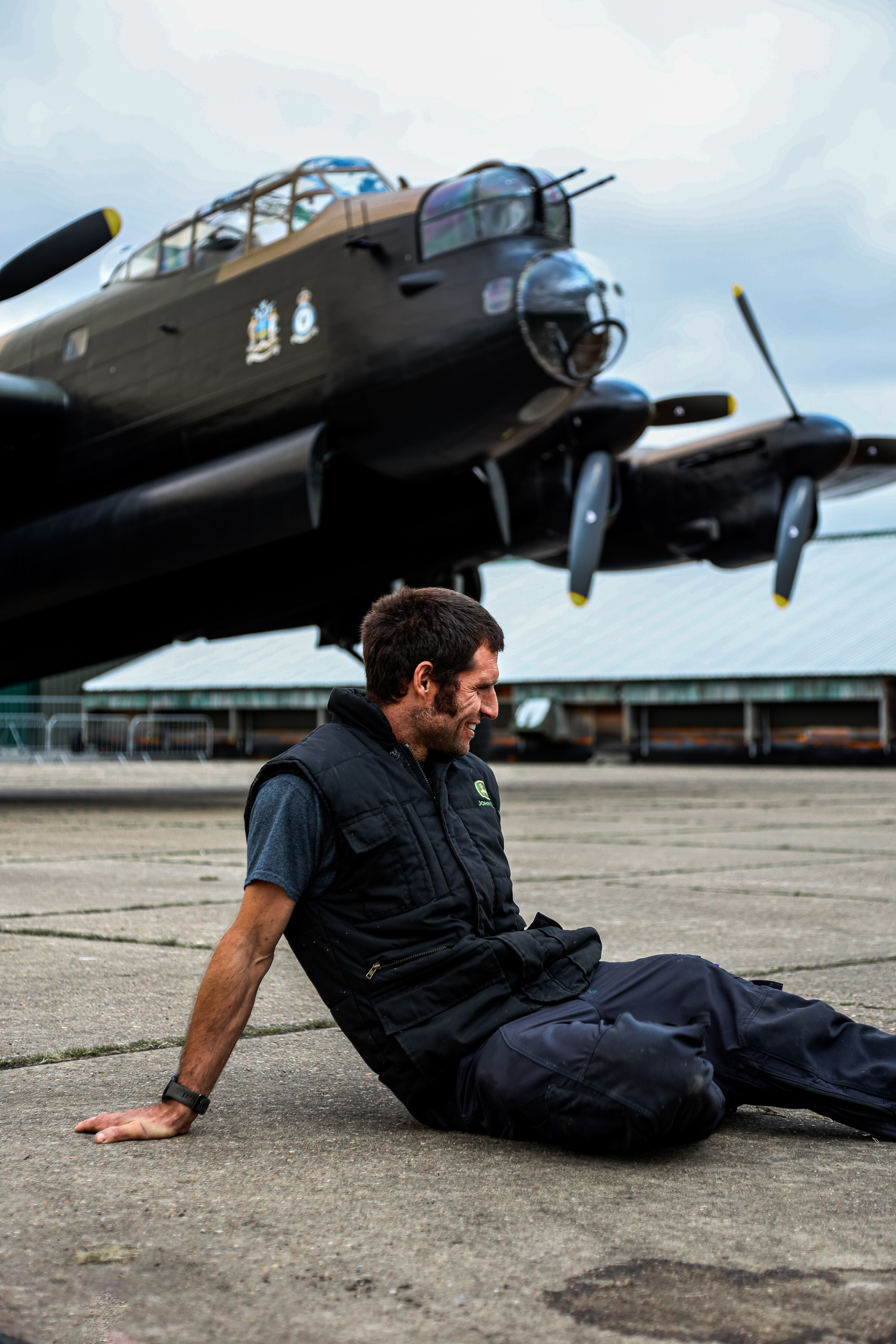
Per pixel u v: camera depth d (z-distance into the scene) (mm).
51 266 12500
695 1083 1986
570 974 2285
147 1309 1468
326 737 2266
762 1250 1658
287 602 14609
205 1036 2197
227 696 40250
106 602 14531
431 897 2211
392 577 14477
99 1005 3375
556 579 45625
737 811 13250
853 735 32594
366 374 11547
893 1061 2172
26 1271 1577
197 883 6500
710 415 16562
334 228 11789
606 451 14656
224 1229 1731
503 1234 1718
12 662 16391
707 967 2258
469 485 13656
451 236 11320
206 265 12688
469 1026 2166
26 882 6547
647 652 36312
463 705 2256
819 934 4750
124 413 13000
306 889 2223
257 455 11938
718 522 16969
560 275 11023
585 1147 2072
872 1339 1392
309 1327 1423
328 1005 2236
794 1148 2168
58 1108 2381
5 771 27734
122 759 38312
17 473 13938
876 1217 1794
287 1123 2297
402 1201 1854
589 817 12336
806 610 37125
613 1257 1635
